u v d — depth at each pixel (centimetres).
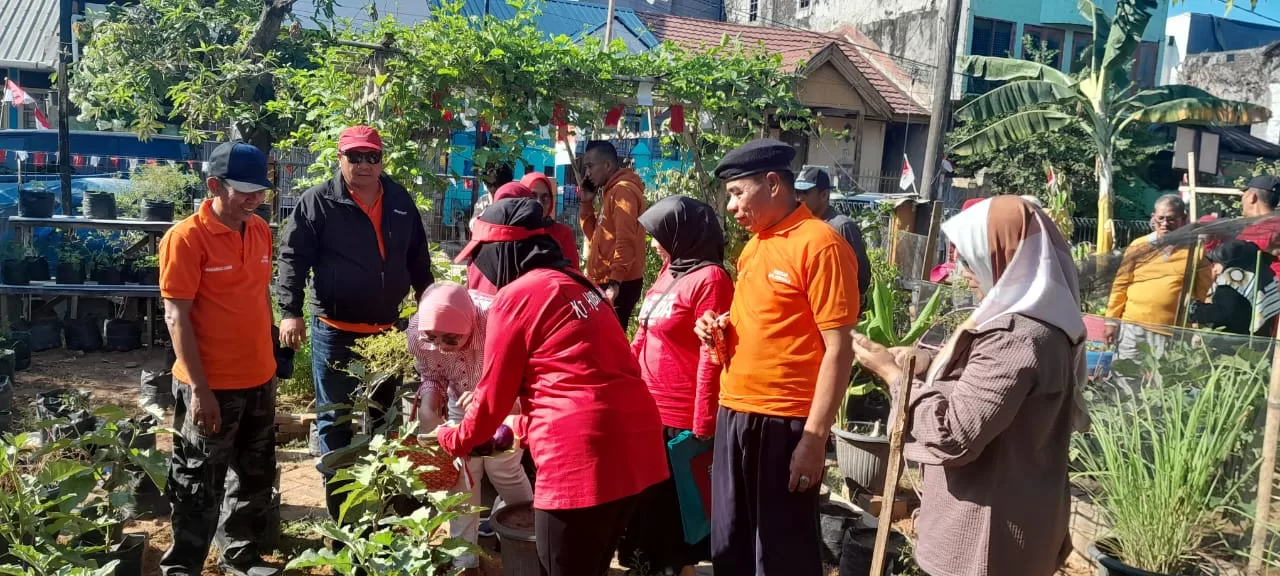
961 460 254
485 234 309
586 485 298
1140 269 548
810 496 329
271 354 407
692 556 407
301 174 1189
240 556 414
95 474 367
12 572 314
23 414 670
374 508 375
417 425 384
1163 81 2842
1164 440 396
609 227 605
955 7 1171
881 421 588
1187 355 433
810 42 2244
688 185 895
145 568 421
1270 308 564
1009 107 1845
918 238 921
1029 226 257
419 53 738
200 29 1305
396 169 725
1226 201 1700
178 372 390
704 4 3191
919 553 278
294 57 1290
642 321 402
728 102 866
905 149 2259
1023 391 247
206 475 382
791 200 329
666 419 388
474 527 414
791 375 324
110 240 998
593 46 835
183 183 1119
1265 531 374
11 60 1792
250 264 386
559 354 301
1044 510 260
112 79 1318
